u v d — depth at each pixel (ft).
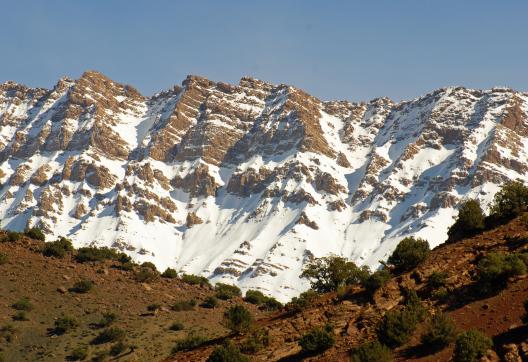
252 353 177.78
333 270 248.11
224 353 172.45
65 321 329.11
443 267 182.09
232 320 199.52
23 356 310.65
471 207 204.95
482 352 148.25
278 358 171.94
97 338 323.37
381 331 165.58
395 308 174.50
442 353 156.56
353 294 185.68
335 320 177.68
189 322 340.80
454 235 206.28
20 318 328.90
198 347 200.64
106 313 341.00
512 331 154.61
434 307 170.19
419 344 161.27
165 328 331.77
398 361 158.10
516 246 180.65
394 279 182.80
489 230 197.88
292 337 177.27
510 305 162.81
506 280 169.58
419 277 180.75
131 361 301.84
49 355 311.27
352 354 161.89
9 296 342.03
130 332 327.88
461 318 164.66
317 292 242.58
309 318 182.60
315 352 169.17
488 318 161.58
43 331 326.24
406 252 191.93
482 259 175.11
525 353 144.97
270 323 192.54
